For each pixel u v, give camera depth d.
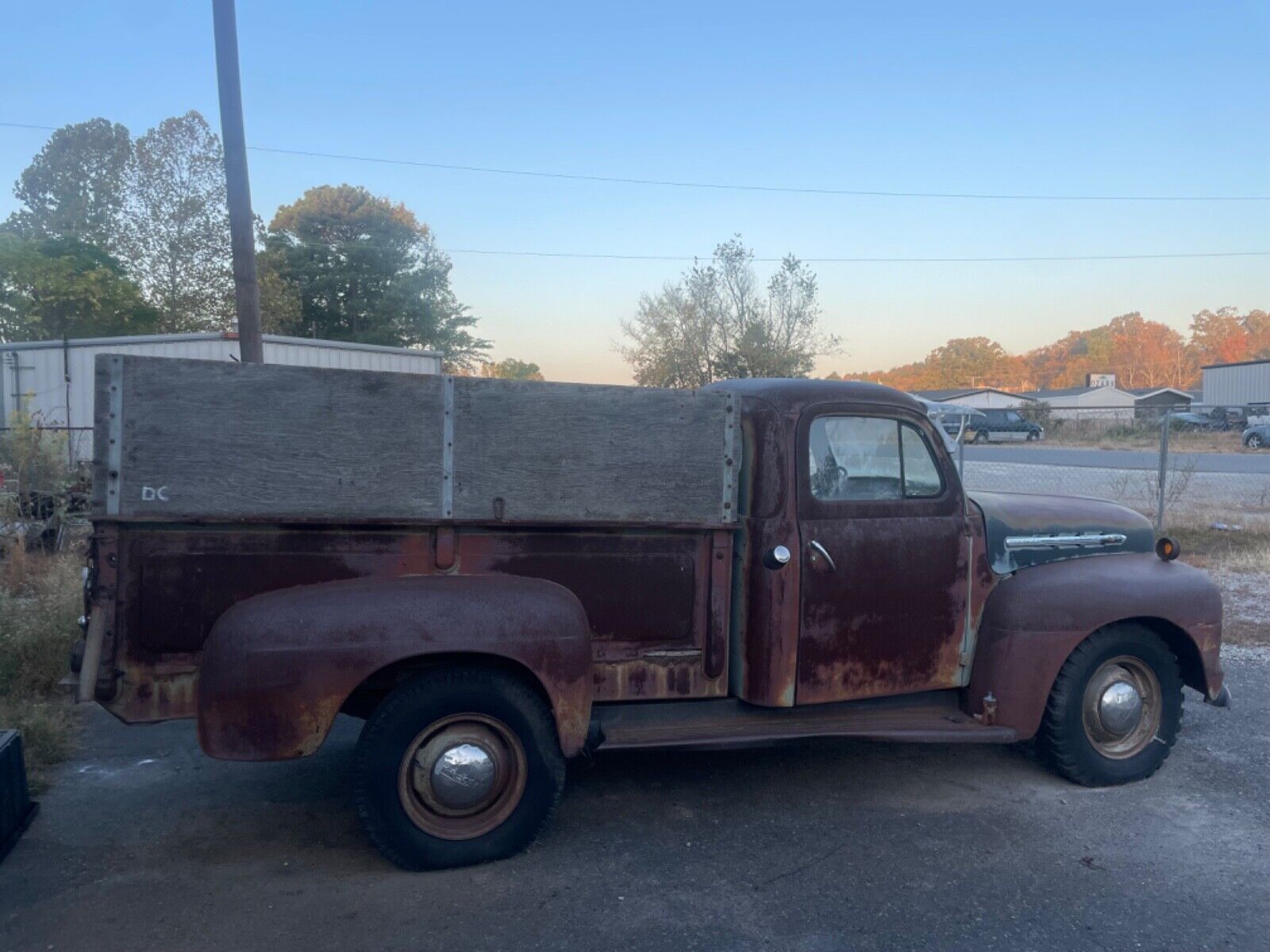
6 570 8.74
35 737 5.37
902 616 4.85
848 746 5.80
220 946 3.52
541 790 4.18
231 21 10.42
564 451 4.22
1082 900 3.92
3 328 33.38
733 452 4.49
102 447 3.71
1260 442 33.78
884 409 4.87
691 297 32.75
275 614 3.79
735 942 3.59
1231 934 3.68
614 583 4.41
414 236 52.53
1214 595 5.32
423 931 3.64
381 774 3.97
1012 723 4.93
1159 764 5.25
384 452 4.00
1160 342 106.56
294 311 44.50
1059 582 5.02
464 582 4.09
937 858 4.29
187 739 5.76
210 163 41.97
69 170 41.28
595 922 3.72
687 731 4.51
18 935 3.56
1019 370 105.19
